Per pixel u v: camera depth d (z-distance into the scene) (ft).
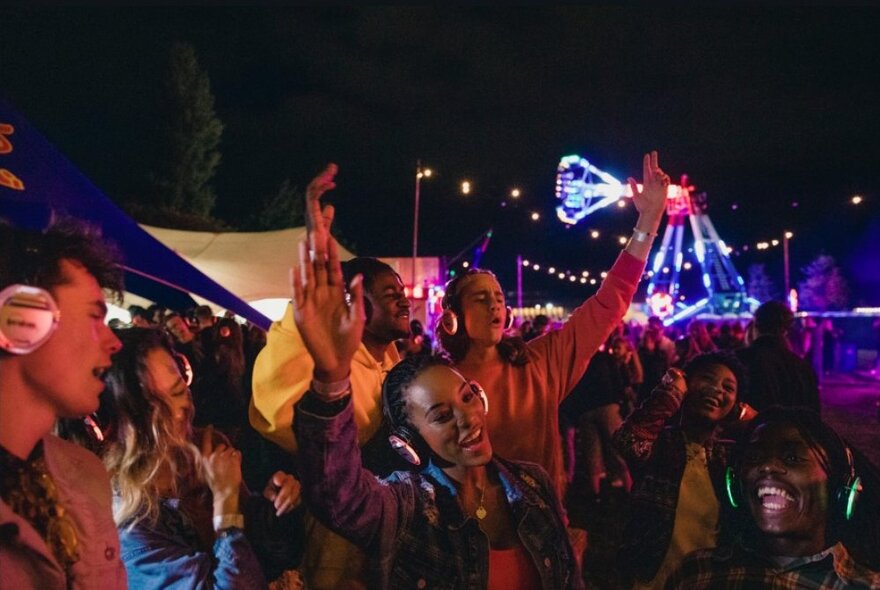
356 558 6.95
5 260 4.29
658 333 34.55
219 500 6.56
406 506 6.45
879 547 6.09
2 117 13.05
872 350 89.92
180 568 6.44
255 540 6.48
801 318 70.74
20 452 4.34
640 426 9.66
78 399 4.46
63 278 4.38
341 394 5.67
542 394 10.12
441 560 6.40
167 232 40.27
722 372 9.51
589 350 10.87
